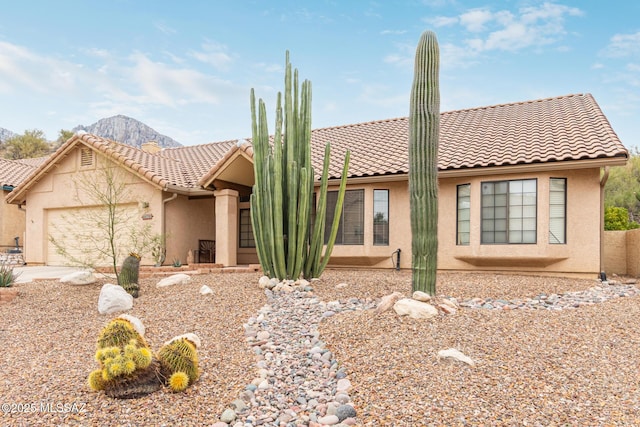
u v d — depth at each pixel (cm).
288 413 490
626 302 866
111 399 501
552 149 1319
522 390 493
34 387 538
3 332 784
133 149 2012
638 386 495
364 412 477
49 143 6544
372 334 675
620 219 2047
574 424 426
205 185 1666
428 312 714
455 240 1438
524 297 944
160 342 710
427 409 468
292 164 1061
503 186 1352
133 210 1805
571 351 589
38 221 2023
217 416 476
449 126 1833
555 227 1332
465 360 555
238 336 734
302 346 684
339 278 1191
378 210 1535
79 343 719
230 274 1346
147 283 1171
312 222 1608
